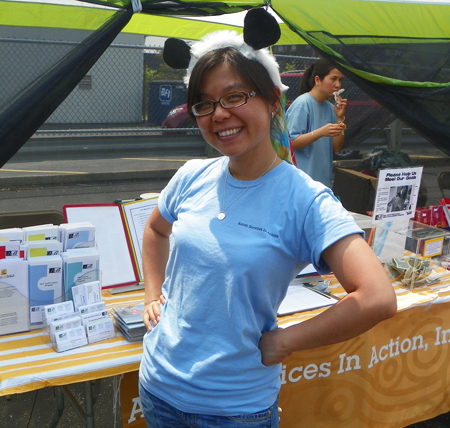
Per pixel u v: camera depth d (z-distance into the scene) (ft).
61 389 5.79
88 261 5.67
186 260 3.75
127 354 5.08
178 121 23.02
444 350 7.50
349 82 13.75
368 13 8.36
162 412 3.96
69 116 20.61
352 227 3.37
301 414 6.46
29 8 6.68
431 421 8.62
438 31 8.70
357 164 14.35
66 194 21.89
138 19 12.47
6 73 6.61
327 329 3.38
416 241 7.80
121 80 21.35
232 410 3.64
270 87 3.64
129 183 23.73
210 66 3.53
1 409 8.43
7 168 23.95
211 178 4.04
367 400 6.84
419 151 21.54
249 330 3.60
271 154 3.80
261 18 3.53
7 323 5.41
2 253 5.41
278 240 3.50
